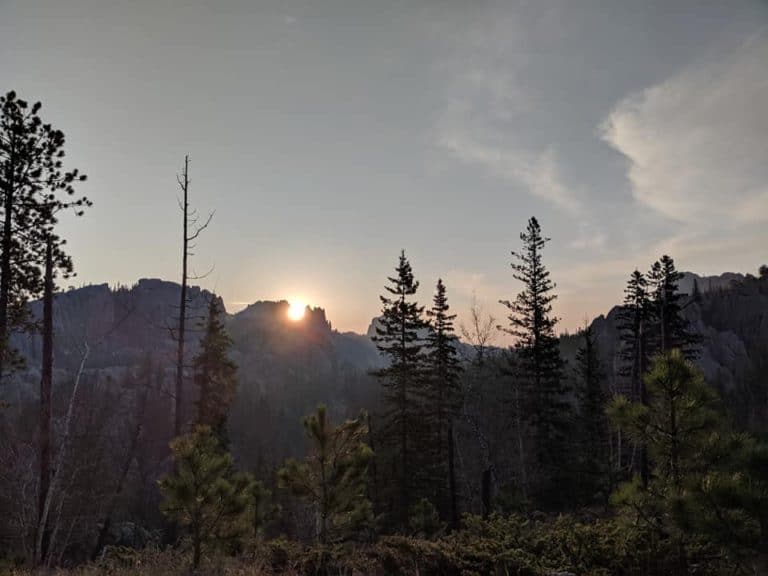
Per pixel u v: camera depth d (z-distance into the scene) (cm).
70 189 1964
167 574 999
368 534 1778
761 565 743
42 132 1908
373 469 3541
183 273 2277
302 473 1255
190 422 2841
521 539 1270
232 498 1059
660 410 912
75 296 14962
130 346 13038
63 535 2230
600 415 3700
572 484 3266
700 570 911
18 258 1869
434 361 3556
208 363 3094
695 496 763
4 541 1728
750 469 766
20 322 1936
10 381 2042
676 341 3891
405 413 3409
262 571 1014
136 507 4516
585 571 1015
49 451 1692
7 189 1859
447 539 1385
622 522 929
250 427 12738
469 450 3734
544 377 3650
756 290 12269
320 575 1032
